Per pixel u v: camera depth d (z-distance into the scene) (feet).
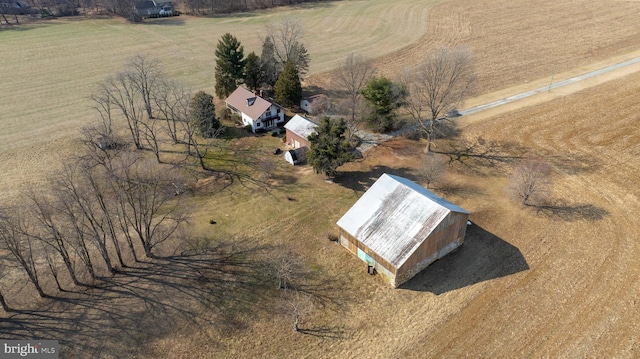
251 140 214.48
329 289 125.29
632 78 258.37
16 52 352.08
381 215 134.51
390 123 211.00
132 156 189.57
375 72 282.15
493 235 143.02
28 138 218.38
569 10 416.05
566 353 103.14
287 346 108.06
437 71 180.75
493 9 436.76
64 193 130.82
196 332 112.16
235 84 254.68
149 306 119.75
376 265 129.39
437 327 111.55
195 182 181.37
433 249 128.98
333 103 247.50
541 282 123.65
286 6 485.97
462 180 173.17
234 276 130.00
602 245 136.05
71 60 333.83
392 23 410.72
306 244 142.92
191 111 212.84
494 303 117.60
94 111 247.29
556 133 204.13
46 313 118.11
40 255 137.28
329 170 169.17
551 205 155.94
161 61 325.42
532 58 303.89
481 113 226.17
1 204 162.09
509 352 103.96
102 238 145.48
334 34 385.09
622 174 172.04
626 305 114.93
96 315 117.29
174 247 142.72
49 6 468.75
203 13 469.57
